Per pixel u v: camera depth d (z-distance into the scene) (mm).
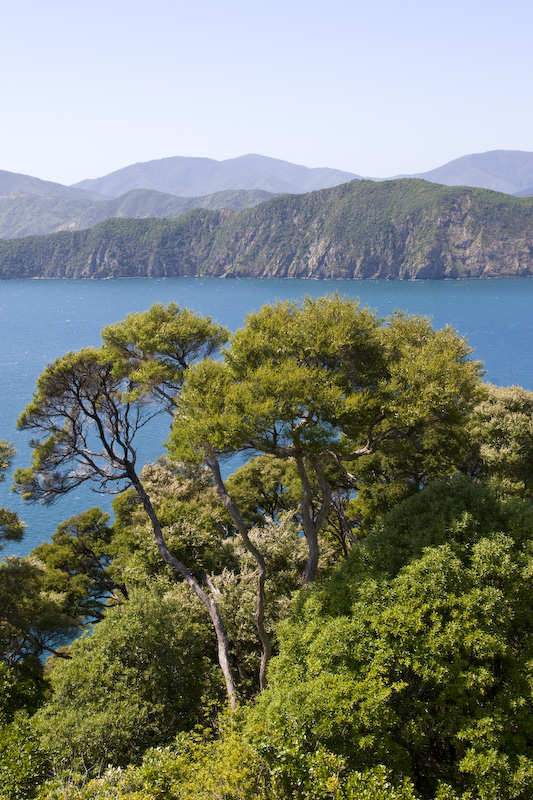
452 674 12992
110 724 15164
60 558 36812
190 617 22625
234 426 17656
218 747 12891
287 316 21109
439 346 19703
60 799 11055
